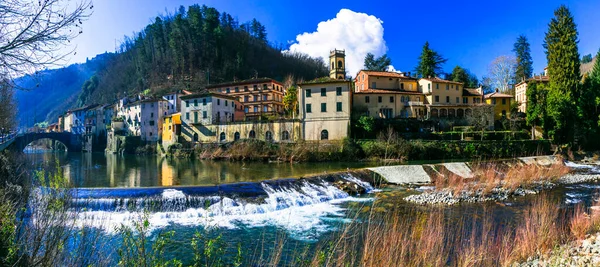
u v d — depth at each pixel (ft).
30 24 18.86
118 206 64.18
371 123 169.07
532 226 44.96
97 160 178.81
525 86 236.43
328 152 154.81
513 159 141.28
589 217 53.11
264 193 74.74
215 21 426.51
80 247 22.40
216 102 202.28
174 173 113.09
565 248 39.60
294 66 456.04
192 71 374.22
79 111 332.80
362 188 88.58
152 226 55.01
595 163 149.59
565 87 185.78
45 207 22.77
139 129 256.73
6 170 62.54
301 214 64.64
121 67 483.51
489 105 192.44
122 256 20.24
